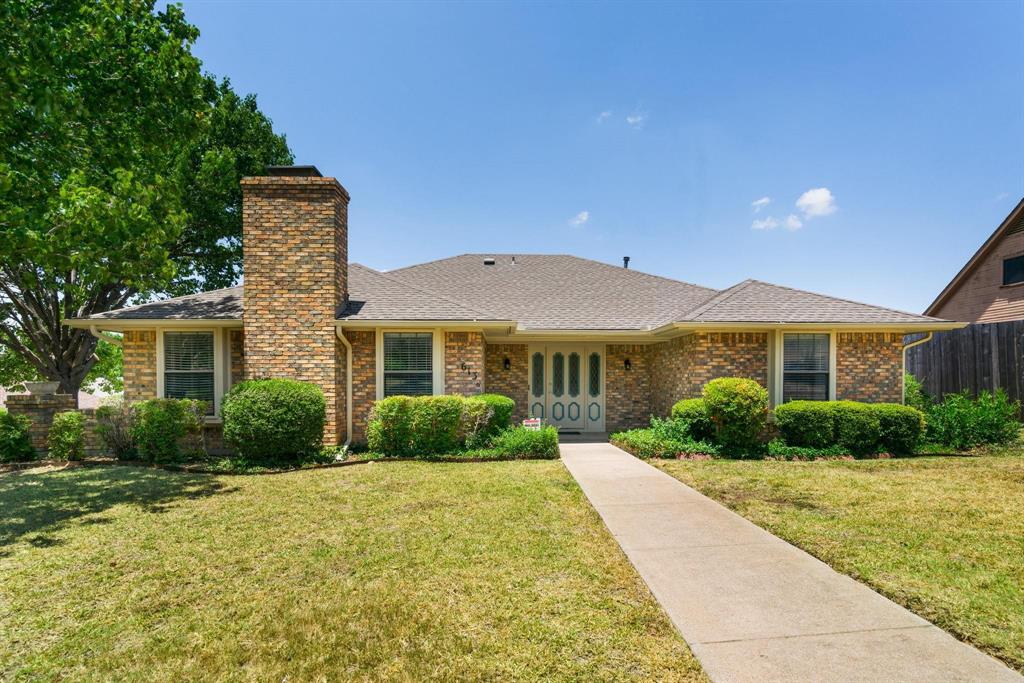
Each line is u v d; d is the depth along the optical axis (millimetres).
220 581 4035
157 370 10039
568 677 2746
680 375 11602
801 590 3803
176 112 9883
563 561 4379
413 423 9305
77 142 9422
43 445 9789
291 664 2902
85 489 7105
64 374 16141
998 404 10695
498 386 13492
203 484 7391
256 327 9516
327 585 3936
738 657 2902
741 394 9469
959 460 9062
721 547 4723
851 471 8117
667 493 6715
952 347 14031
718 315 10570
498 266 16172
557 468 8414
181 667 2885
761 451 9523
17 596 3789
